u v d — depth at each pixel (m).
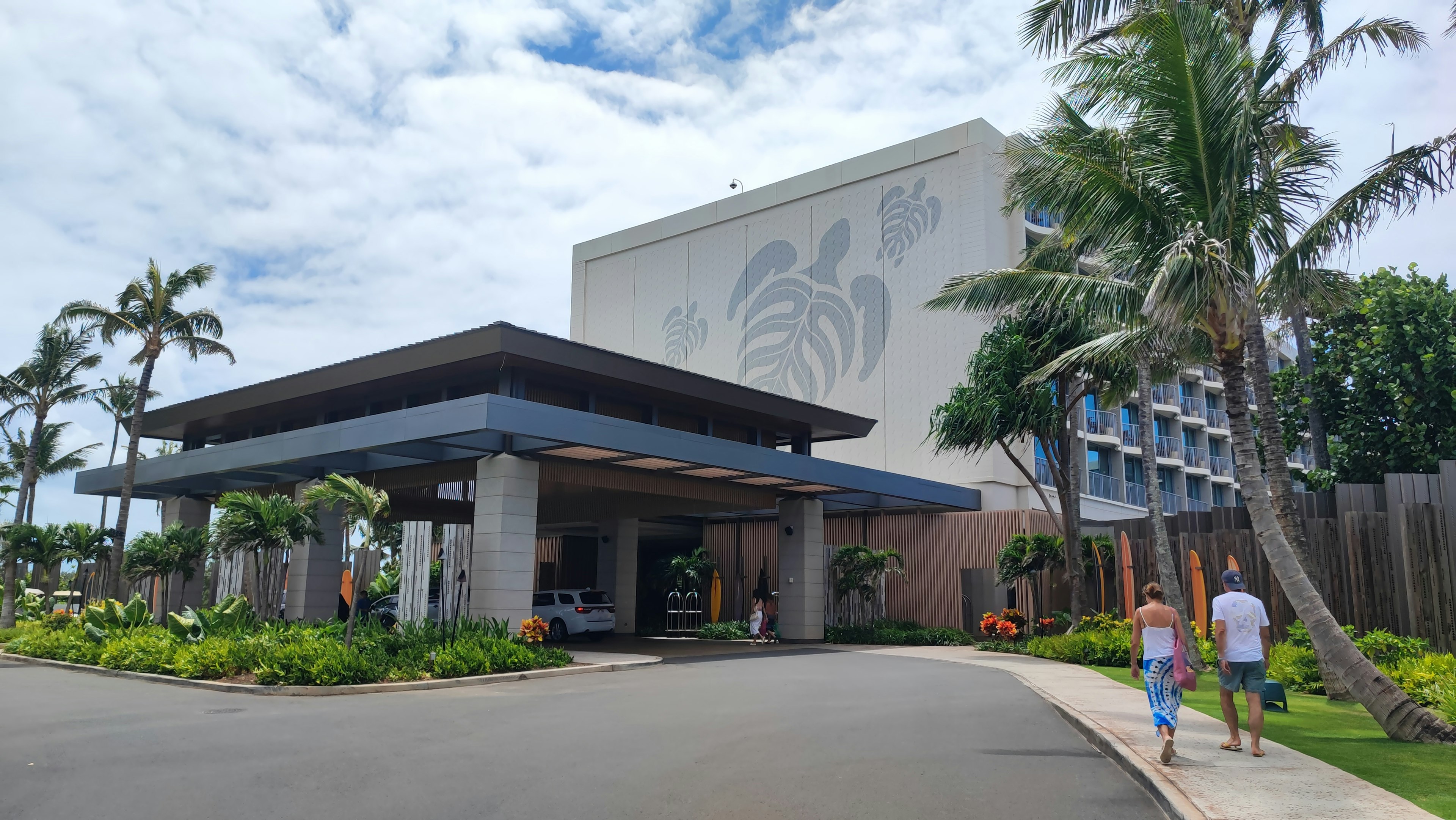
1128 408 40.94
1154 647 7.86
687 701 12.26
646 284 42.84
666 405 23.47
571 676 16.17
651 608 35.22
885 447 33.69
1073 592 22.23
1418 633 13.78
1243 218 11.61
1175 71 11.10
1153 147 11.76
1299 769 7.47
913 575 29.98
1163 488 42.19
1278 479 13.44
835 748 8.70
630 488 21.86
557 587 34.69
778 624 26.45
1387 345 21.53
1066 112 13.59
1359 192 11.16
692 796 6.81
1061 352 22.17
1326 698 12.50
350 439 18.84
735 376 38.81
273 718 10.66
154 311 26.80
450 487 24.52
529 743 8.95
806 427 26.67
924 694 13.18
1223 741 8.73
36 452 39.47
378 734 9.50
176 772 7.63
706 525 33.38
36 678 15.74
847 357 35.34
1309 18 15.38
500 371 19.66
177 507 27.14
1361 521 15.01
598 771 7.66
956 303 18.72
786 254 38.00
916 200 34.34
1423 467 21.48
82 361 40.09
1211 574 17.95
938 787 7.15
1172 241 11.80
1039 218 33.53
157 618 23.39
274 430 25.31
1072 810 6.51
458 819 6.24
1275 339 16.20
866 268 35.38
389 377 20.45
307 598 22.03
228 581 22.08
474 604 18.53
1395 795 6.57
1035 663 19.12
